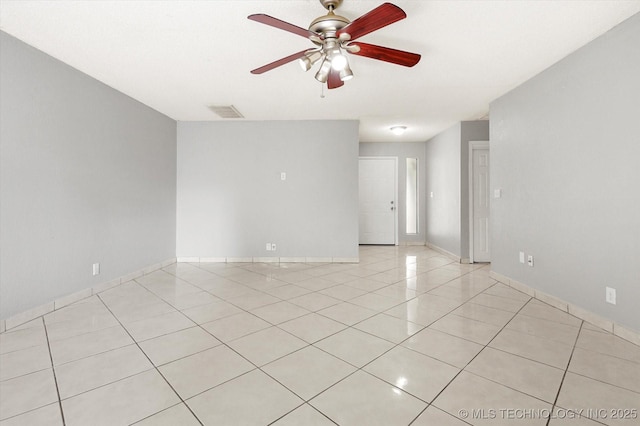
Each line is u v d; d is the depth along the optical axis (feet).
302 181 15.92
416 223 22.24
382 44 8.25
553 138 9.32
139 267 12.96
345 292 10.75
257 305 9.37
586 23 7.20
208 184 15.94
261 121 15.89
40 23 7.23
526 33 7.65
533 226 10.25
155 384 5.34
